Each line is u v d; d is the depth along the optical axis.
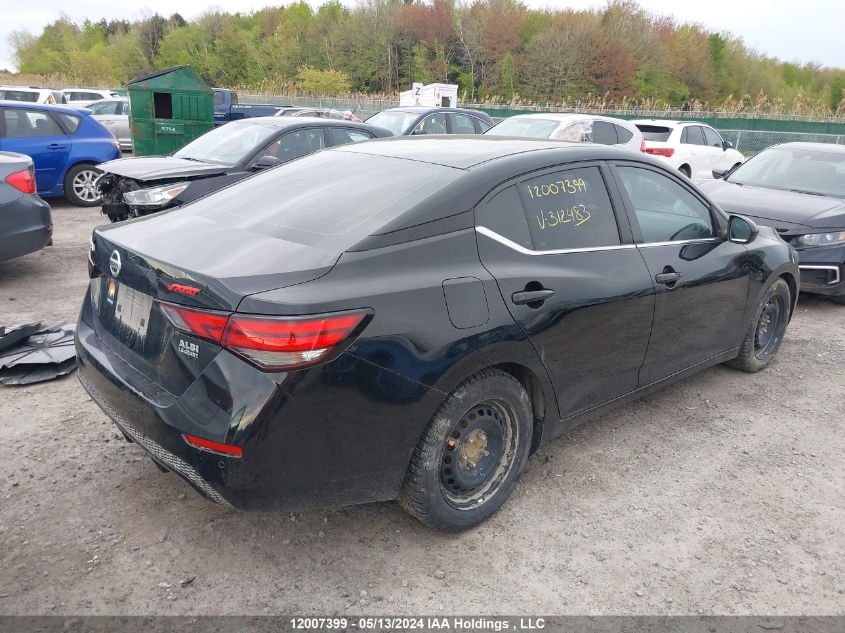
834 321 6.75
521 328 2.94
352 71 90.38
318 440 2.45
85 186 11.16
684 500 3.43
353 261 2.55
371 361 2.49
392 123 13.65
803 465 3.84
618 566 2.91
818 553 3.05
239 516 3.12
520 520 3.20
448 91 26.36
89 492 3.24
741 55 104.19
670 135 15.50
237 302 2.31
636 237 3.64
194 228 2.95
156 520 3.06
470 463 3.02
